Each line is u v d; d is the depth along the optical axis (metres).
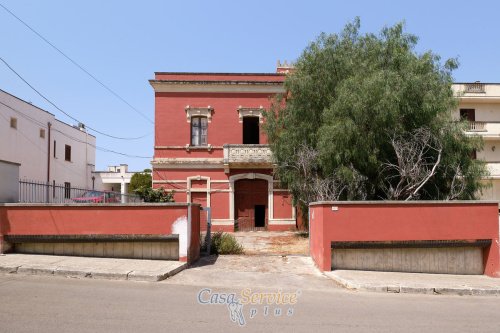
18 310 6.73
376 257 12.03
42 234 12.11
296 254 14.67
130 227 12.03
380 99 15.17
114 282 9.58
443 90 16.14
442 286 10.09
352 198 16.64
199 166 24.48
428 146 15.73
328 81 18.48
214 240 15.09
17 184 13.30
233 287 9.55
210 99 24.88
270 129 21.16
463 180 16.66
